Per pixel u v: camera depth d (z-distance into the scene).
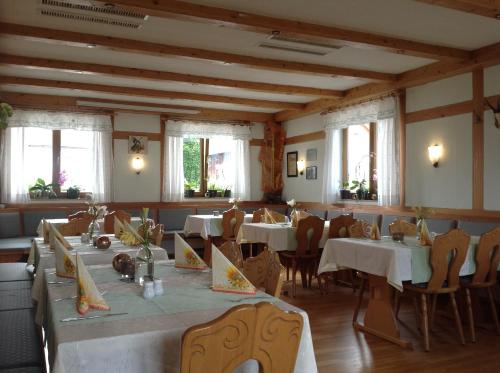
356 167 7.88
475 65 5.29
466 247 3.59
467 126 5.61
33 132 8.09
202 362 1.33
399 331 3.79
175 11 3.85
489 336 3.81
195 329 1.31
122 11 4.14
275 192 9.73
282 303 1.98
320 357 3.29
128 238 3.48
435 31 4.64
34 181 8.10
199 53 5.22
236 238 6.61
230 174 9.63
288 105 8.48
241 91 7.60
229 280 2.19
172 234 8.16
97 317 1.76
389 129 6.67
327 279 5.37
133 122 8.72
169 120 8.91
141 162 8.76
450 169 5.83
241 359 1.39
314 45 5.09
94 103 8.02
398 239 3.97
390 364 3.18
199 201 9.31
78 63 5.83
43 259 3.12
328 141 8.00
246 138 9.55
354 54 5.45
